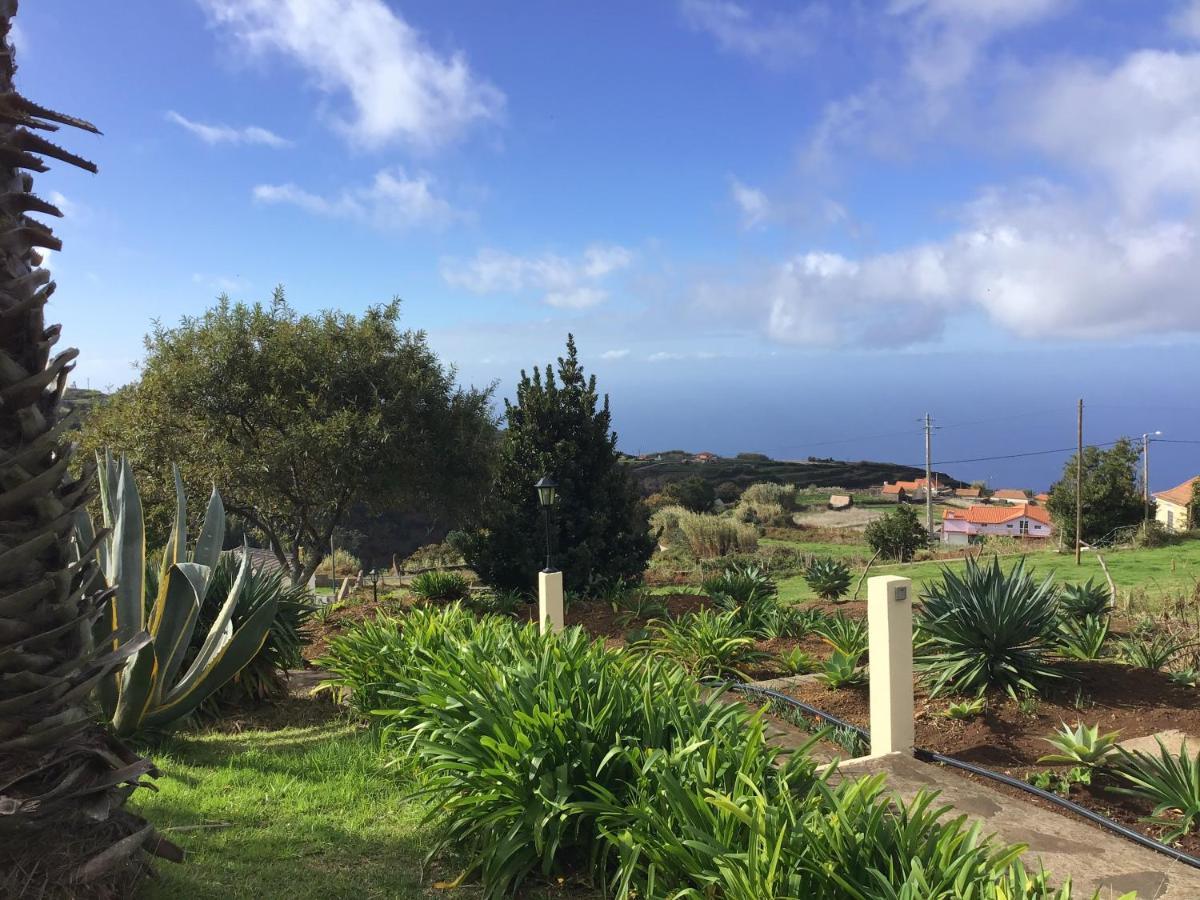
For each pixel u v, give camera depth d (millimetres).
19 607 2680
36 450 2699
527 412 15992
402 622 7918
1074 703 6195
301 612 8414
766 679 7875
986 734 5793
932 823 3221
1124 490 30312
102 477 5473
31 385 2703
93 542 2936
